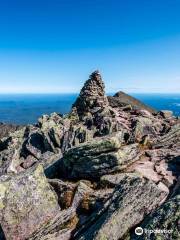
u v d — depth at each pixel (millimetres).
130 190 22547
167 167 30484
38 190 25906
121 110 55969
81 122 50688
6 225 23531
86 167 30062
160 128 46094
